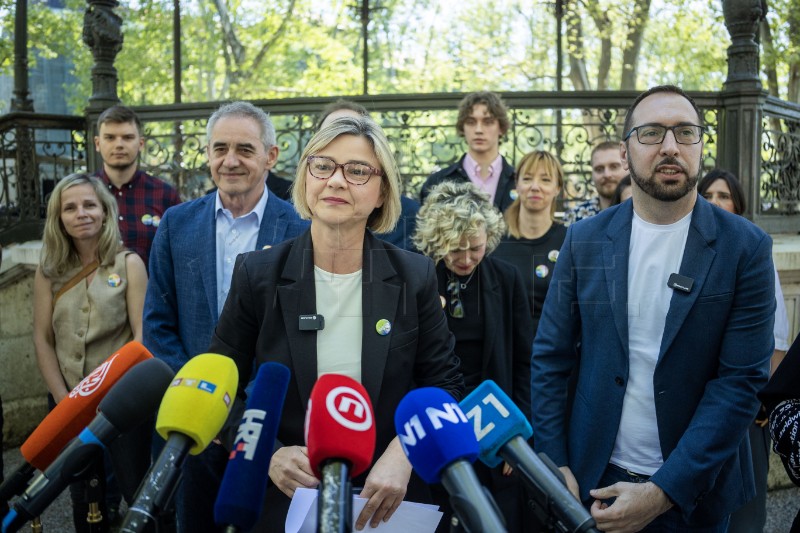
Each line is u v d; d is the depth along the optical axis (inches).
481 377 123.4
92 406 62.3
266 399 56.0
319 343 78.0
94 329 151.3
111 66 255.6
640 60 507.2
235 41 495.5
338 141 76.2
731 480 92.1
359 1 473.1
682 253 89.8
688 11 487.2
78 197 149.2
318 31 495.5
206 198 118.5
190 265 113.0
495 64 498.9
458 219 117.6
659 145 87.0
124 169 181.0
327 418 52.9
